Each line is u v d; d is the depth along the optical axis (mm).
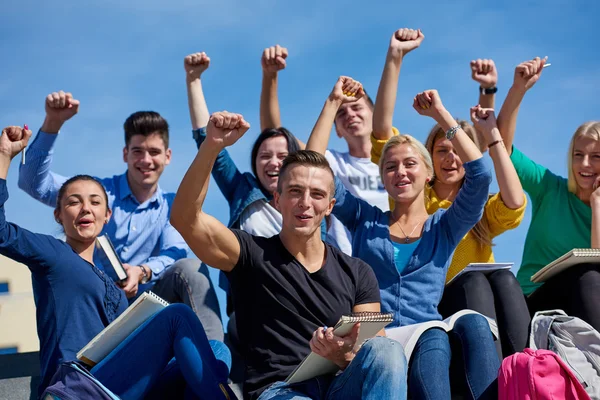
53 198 5449
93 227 4480
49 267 4164
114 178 5707
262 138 5543
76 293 4180
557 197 5543
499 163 5066
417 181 4770
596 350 4246
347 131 6066
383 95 5617
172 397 4051
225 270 4027
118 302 4320
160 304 3838
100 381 3771
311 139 4758
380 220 4758
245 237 4043
